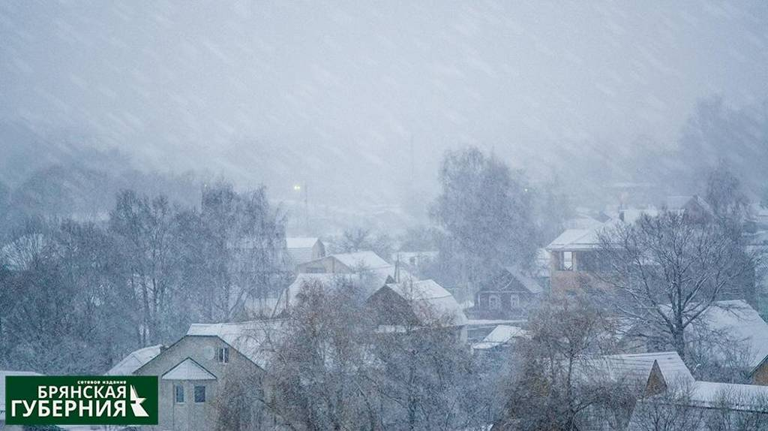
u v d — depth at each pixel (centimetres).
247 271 17750
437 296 14762
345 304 9981
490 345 14638
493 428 9125
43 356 14212
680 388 8556
